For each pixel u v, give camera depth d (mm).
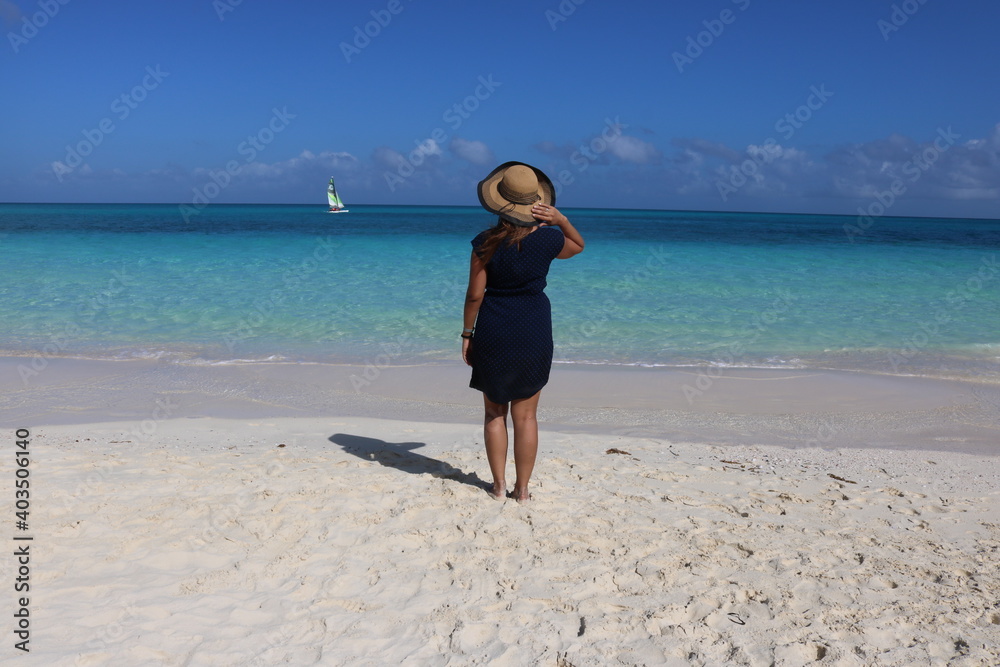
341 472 4672
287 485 4324
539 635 2668
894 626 2744
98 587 2980
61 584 3000
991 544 3689
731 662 2496
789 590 3043
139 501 3979
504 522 3730
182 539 3479
